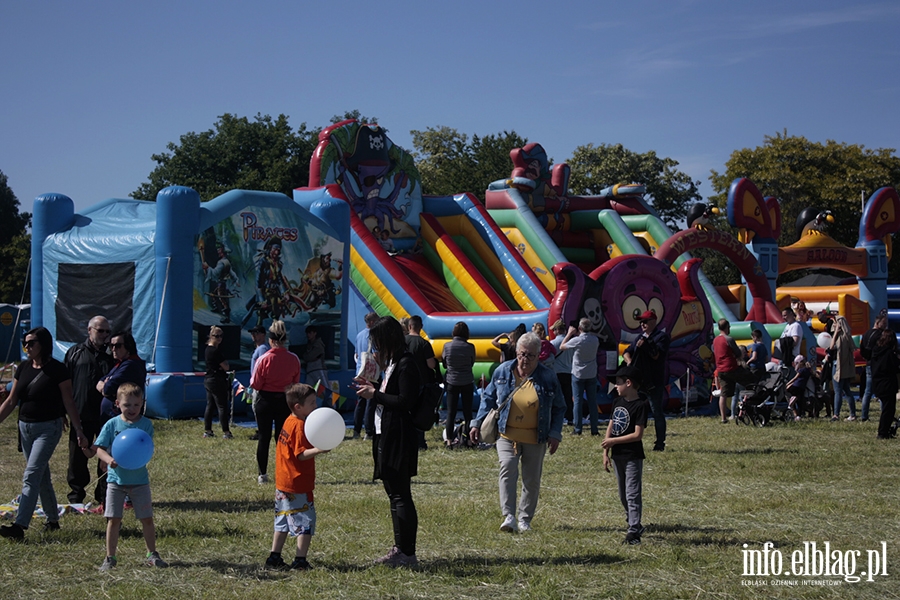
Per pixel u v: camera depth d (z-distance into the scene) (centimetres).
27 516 779
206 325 1802
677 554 725
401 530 698
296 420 691
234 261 1848
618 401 798
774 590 635
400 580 656
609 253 2802
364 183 2336
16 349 3934
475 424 830
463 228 2433
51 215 2034
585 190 5831
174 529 823
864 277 2955
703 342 2091
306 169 5759
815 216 2872
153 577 664
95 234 1938
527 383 817
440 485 1079
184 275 1766
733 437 1502
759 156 5541
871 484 1060
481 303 2206
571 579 657
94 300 1898
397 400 697
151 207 2053
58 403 798
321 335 2020
